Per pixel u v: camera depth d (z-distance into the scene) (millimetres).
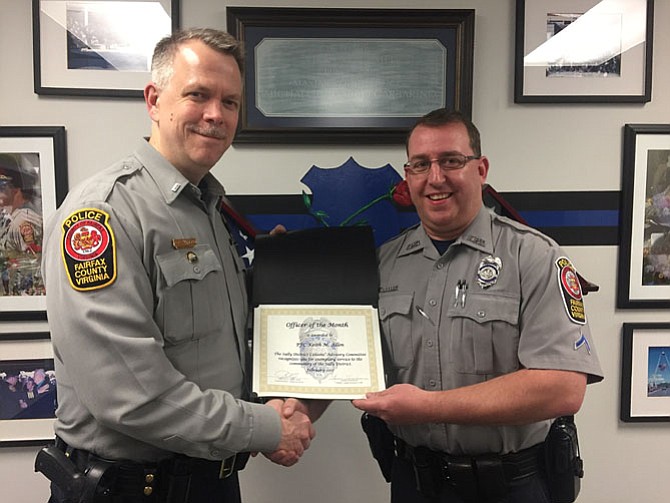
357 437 1672
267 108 1580
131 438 1037
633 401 1700
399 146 1617
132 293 966
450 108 1594
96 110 1564
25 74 1545
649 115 1653
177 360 1055
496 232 1244
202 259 1091
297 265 1298
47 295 1024
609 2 1608
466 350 1166
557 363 1104
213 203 1196
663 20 1636
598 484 1722
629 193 1645
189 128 1061
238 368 1167
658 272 1674
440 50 1588
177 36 1087
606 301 1688
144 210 1038
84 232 971
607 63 1619
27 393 1619
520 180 1645
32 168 1558
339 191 1615
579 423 1716
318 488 1678
